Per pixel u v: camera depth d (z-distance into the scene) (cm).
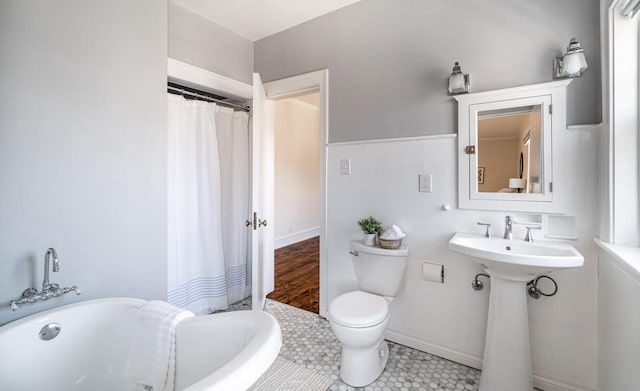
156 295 191
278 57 268
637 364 108
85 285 158
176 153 232
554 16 159
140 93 181
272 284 299
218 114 265
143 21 182
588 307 155
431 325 201
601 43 144
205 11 234
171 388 130
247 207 292
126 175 175
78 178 155
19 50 134
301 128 549
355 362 171
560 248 151
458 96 184
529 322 169
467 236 178
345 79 231
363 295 195
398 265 194
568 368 161
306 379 177
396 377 178
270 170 288
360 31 223
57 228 147
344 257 235
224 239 274
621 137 137
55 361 134
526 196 166
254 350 102
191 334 131
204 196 250
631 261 110
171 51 221
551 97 159
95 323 146
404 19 205
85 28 156
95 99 161
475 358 186
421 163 200
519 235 171
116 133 170
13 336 124
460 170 185
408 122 205
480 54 179
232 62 265
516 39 169
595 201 151
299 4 226
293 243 534
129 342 143
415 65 201
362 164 224
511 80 171
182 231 238
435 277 192
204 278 254
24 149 137
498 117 173
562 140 157
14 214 134
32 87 138
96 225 162
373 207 220
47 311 137
